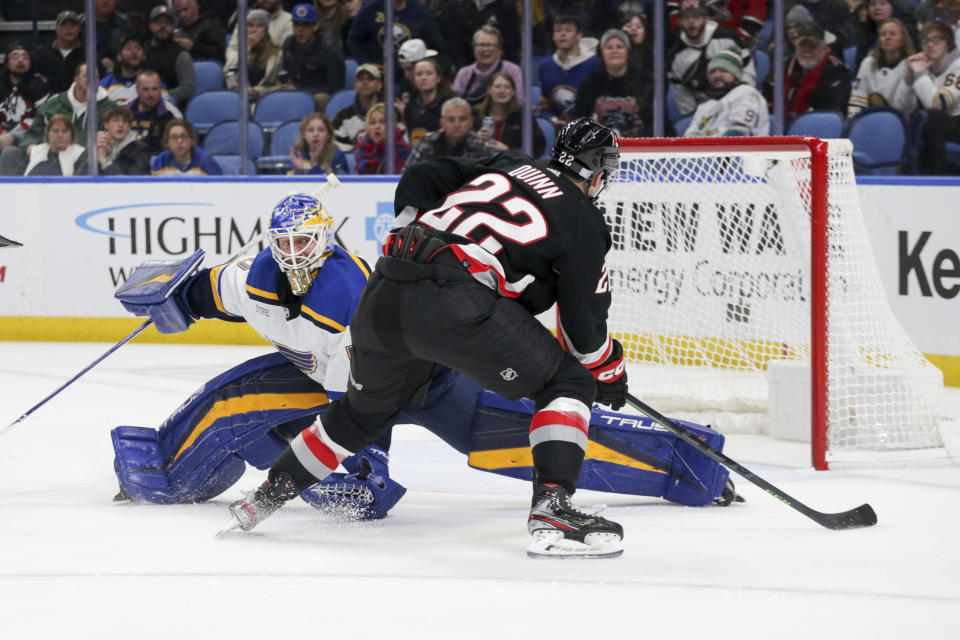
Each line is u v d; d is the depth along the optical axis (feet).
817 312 43.21
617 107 84.99
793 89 81.00
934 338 64.80
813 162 43.50
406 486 40.47
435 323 28.07
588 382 29.91
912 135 78.02
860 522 33.40
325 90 89.97
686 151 46.39
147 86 90.33
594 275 29.09
